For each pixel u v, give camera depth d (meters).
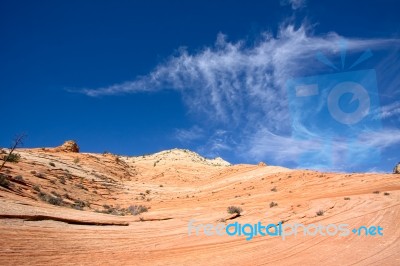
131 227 16.20
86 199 33.62
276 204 23.34
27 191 22.91
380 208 19.78
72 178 41.41
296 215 18.95
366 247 12.43
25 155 42.75
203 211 23.00
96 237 12.77
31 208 14.87
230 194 39.94
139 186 53.47
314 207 21.00
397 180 33.59
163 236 14.52
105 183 46.88
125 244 12.34
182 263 10.16
